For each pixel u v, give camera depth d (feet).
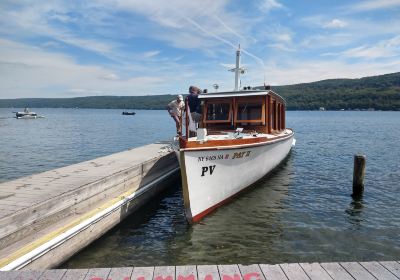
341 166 70.03
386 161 76.18
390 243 31.37
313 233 33.50
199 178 34.42
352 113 538.06
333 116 416.26
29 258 21.98
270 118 47.57
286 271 18.08
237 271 18.10
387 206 42.16
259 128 46.06
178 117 51.39
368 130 179.63
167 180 49.93
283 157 63.62
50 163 79.71
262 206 41.27
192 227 34.63
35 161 82.33
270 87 48.75
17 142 123.75
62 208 27.71
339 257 28.55
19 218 23.32
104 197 33.96
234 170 39.24
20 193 28.04
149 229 34.27
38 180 32.76
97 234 30.42
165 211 40.01
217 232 33.47
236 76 56.54
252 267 18.53
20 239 23.52
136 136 150.71
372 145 108.88
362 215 38.81
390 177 58.65
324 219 37.40
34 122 280.31
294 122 273.75
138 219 37.17
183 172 32.78
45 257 23.58
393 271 18.02
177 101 51.90
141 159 44.98
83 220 28.45
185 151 32.27
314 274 17.79
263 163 47.03
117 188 36.37
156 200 44.32
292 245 30.78
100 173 35.88
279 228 34.63
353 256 28.76
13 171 70.64
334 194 47.52
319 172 63.26
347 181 55.67
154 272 18.07
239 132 40.98
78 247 27.58
